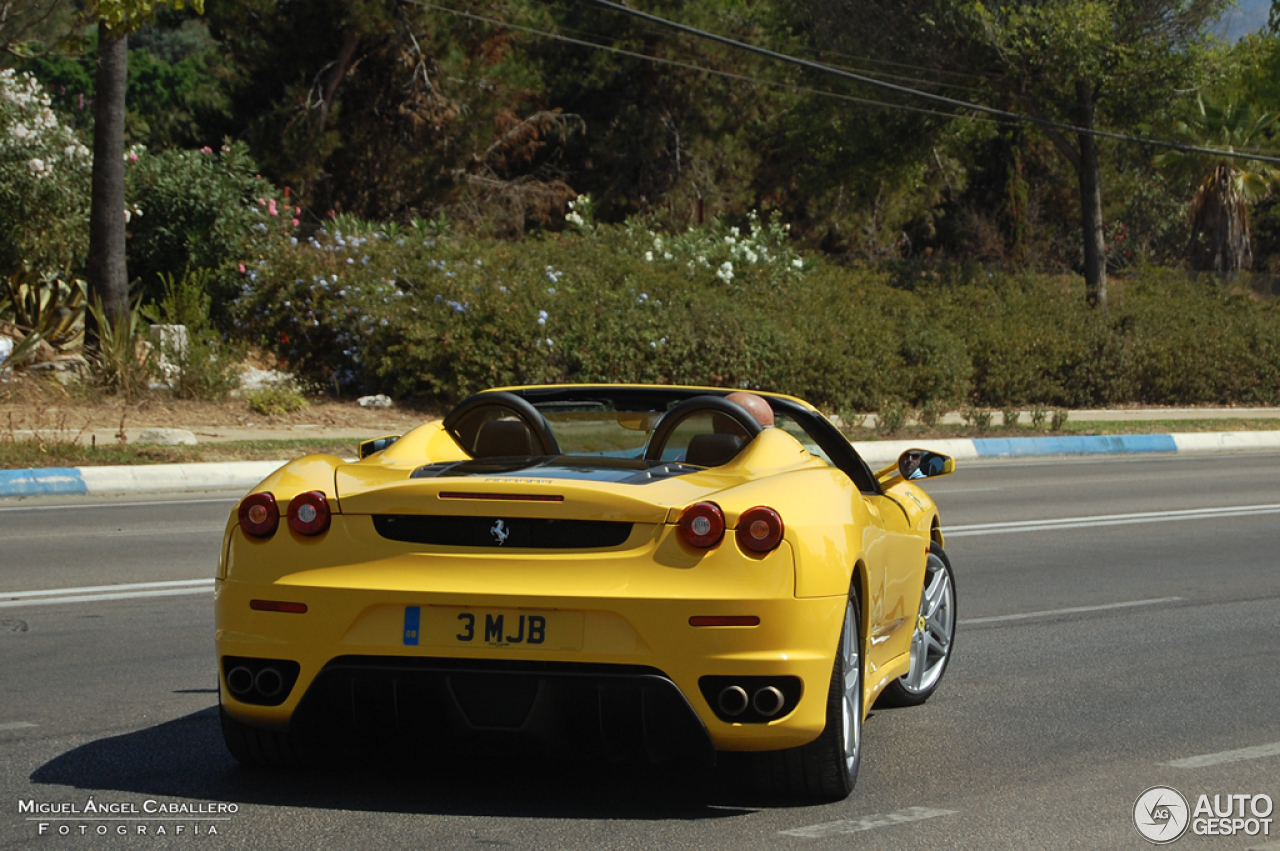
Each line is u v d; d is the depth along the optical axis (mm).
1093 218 62781
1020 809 7625
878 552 8422
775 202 79500
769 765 7398
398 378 36406
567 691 6902
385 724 7461
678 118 70812
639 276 43969
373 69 59688
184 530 19359
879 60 65000
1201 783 8266
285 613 7062
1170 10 60781
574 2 65562
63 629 12586
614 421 9656
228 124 58969
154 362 32656
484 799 7559
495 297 37000
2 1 27750
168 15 56531
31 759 8312
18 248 36094
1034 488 28234
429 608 6926
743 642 6816
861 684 7965
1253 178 78875
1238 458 37812
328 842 6773
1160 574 17328
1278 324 59500
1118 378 52250
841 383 42344
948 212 88000
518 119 64750
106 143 33031
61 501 22641
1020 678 11359
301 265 38188
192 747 8625
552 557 6914
